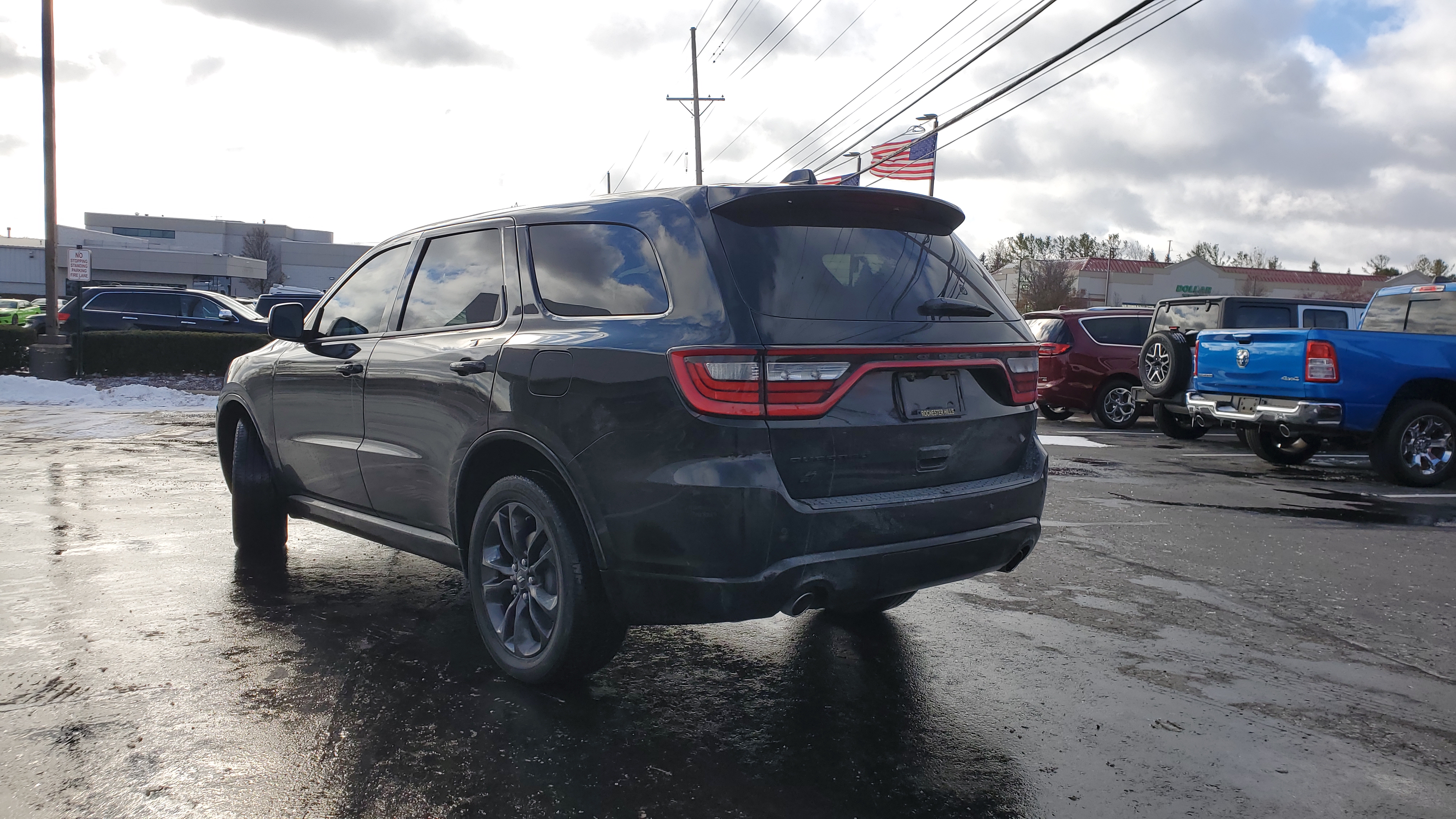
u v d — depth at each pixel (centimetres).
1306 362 855
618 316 317
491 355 346
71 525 586
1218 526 657
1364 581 518
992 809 267
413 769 280
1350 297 8312
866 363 305
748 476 282
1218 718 332
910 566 313
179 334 1867
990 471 349
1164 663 385
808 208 324
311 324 479
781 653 389
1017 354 359
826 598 300
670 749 299
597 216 343
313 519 477
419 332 400
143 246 10125
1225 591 492
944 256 357
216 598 441
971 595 477
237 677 345
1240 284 8369
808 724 321
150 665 354
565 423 313
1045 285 7194
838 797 272
